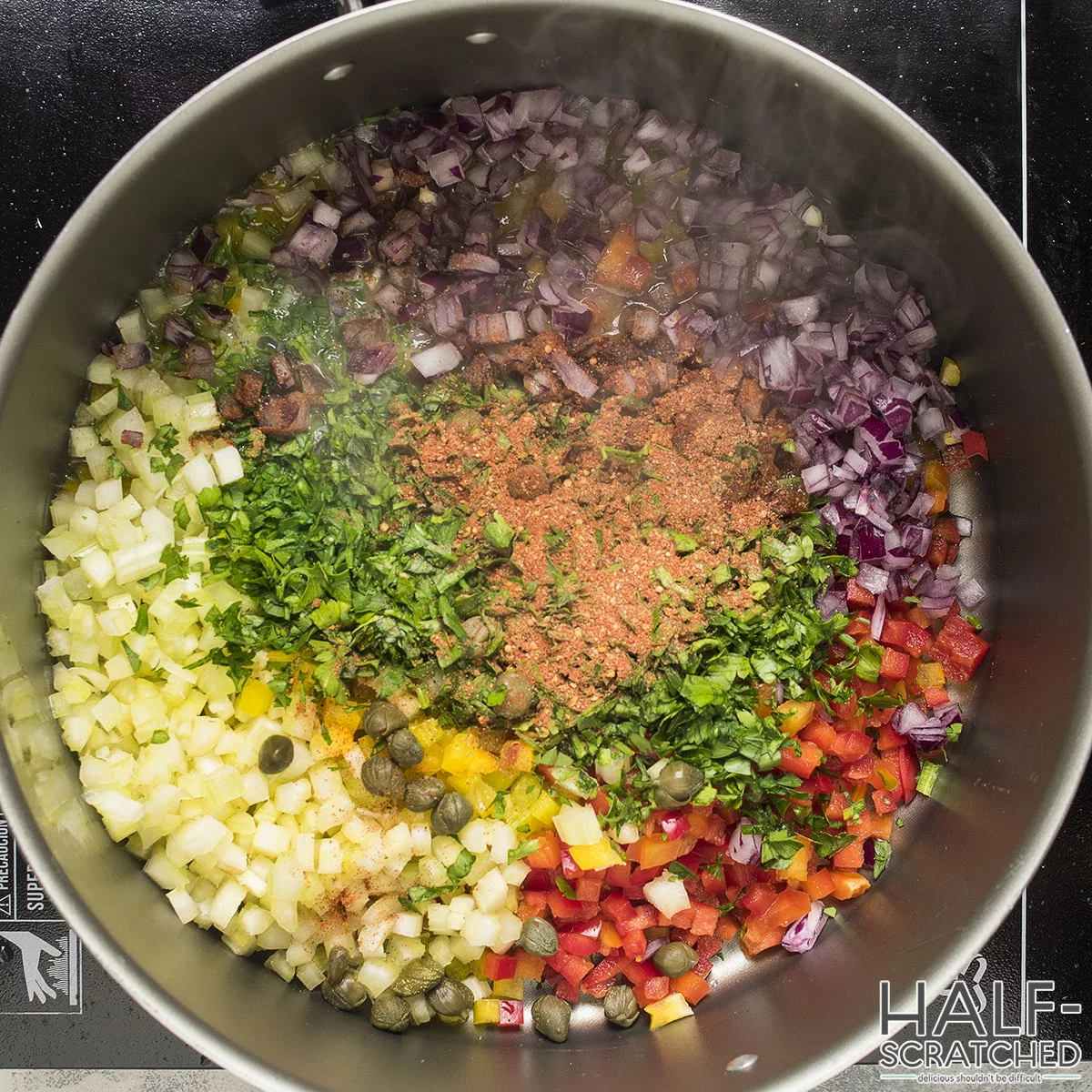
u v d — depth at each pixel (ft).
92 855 1.11
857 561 1.19
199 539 1.14
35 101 1.22
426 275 1.19
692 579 1.13
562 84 1.17
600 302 1.21
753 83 1.12
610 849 1.12
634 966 1.18
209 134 1.10
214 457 1.13
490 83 1.17
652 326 1.20
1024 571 1.19
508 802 1.14
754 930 1.19
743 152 1.20
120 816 1.10
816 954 1.21
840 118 1.11
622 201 1.21
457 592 1.13
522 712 1.10
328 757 1.13
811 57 1.08
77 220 1.07
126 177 1.08
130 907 1.12
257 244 1.19
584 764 1.12
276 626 1.11
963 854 1.17
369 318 1.18
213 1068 1.22
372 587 1.13
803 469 1.19
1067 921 1.25
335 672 1.11
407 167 1.20
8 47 1.22
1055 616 1.13
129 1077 1.22
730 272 1.21
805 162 1.18
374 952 1.13
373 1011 1.15
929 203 1.13
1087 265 1.25
